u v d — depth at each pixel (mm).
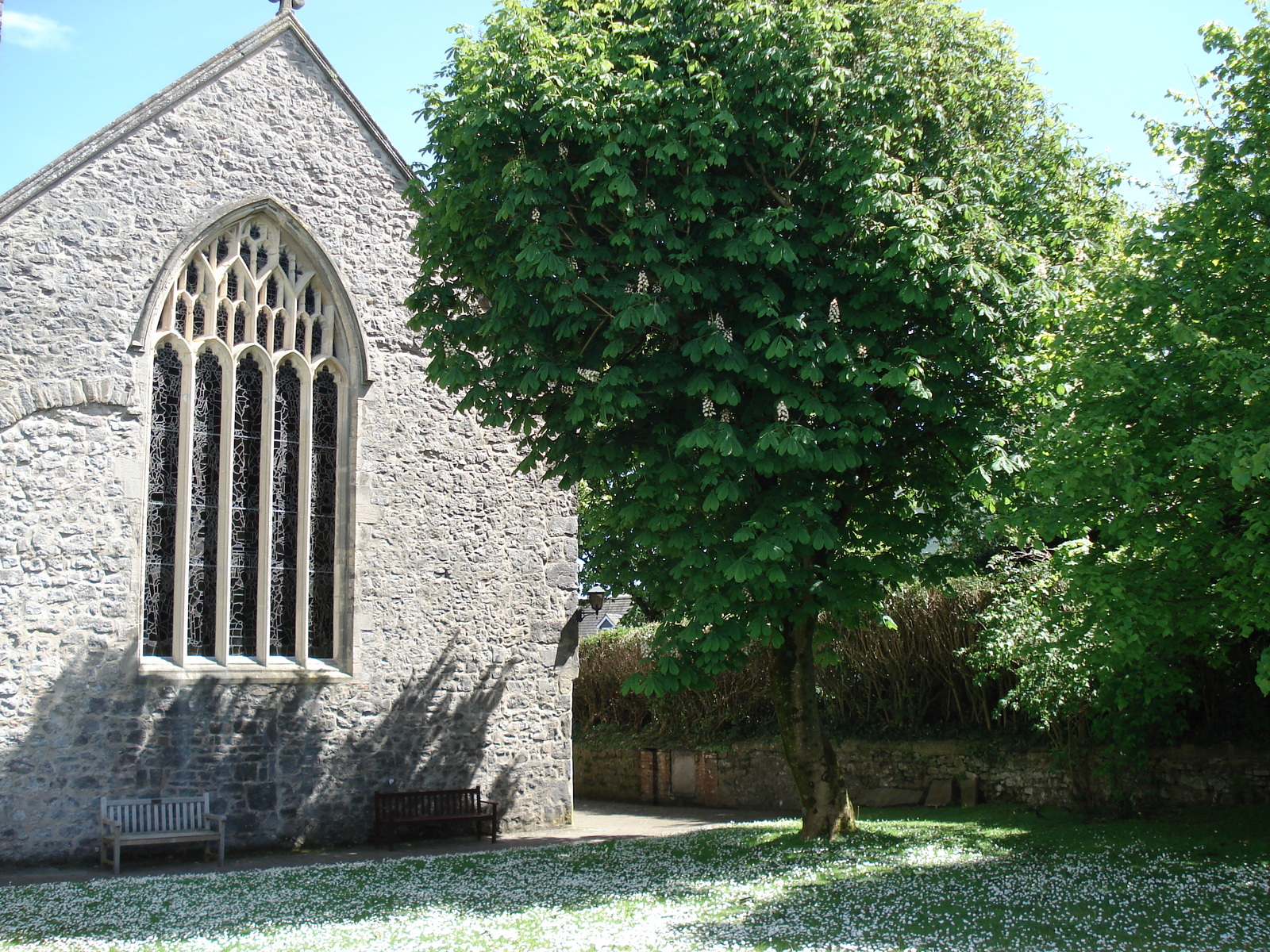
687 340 11250
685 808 20875
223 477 14367
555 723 16703
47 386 13133
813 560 11789
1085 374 9438
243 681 14070
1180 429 9508
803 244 10914
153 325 13930
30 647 12742
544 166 11000
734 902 9578
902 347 11156
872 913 8891
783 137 10961
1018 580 14758
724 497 10250
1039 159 12266
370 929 8953
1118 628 9680
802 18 10867
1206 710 13977
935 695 17781
